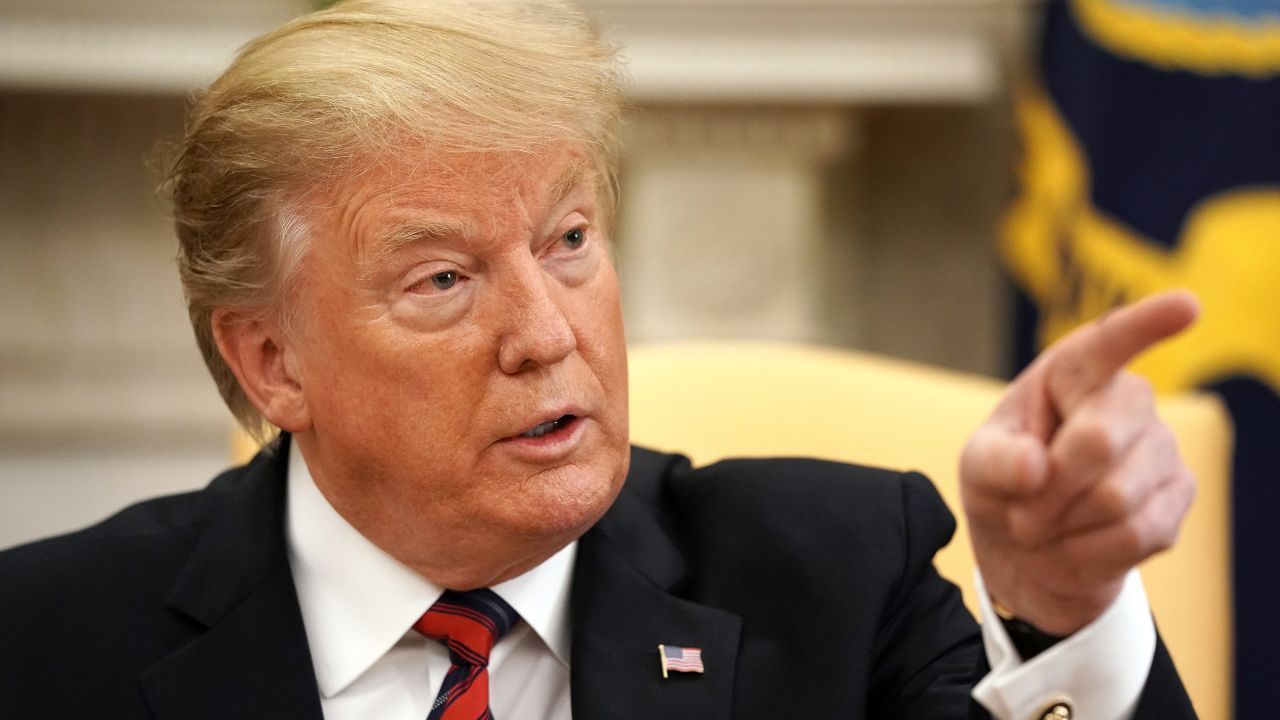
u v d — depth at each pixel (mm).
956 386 3332
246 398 2551
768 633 2436
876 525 2520
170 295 7273
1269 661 5145
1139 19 5242
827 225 7289
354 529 2406
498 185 2164
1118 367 1698
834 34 6445
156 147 2555
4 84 6406
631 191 7047
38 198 7109
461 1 2297
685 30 6398
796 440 3330
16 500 7238
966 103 6832
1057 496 1713
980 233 7027
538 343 2156
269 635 2377
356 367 2225
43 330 7238
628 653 2389
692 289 7141
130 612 2463
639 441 3340
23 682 2395
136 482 7367
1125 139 5297
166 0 6383
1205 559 3107
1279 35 5039
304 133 2178
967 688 2377
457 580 2336
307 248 2230
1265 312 5094
